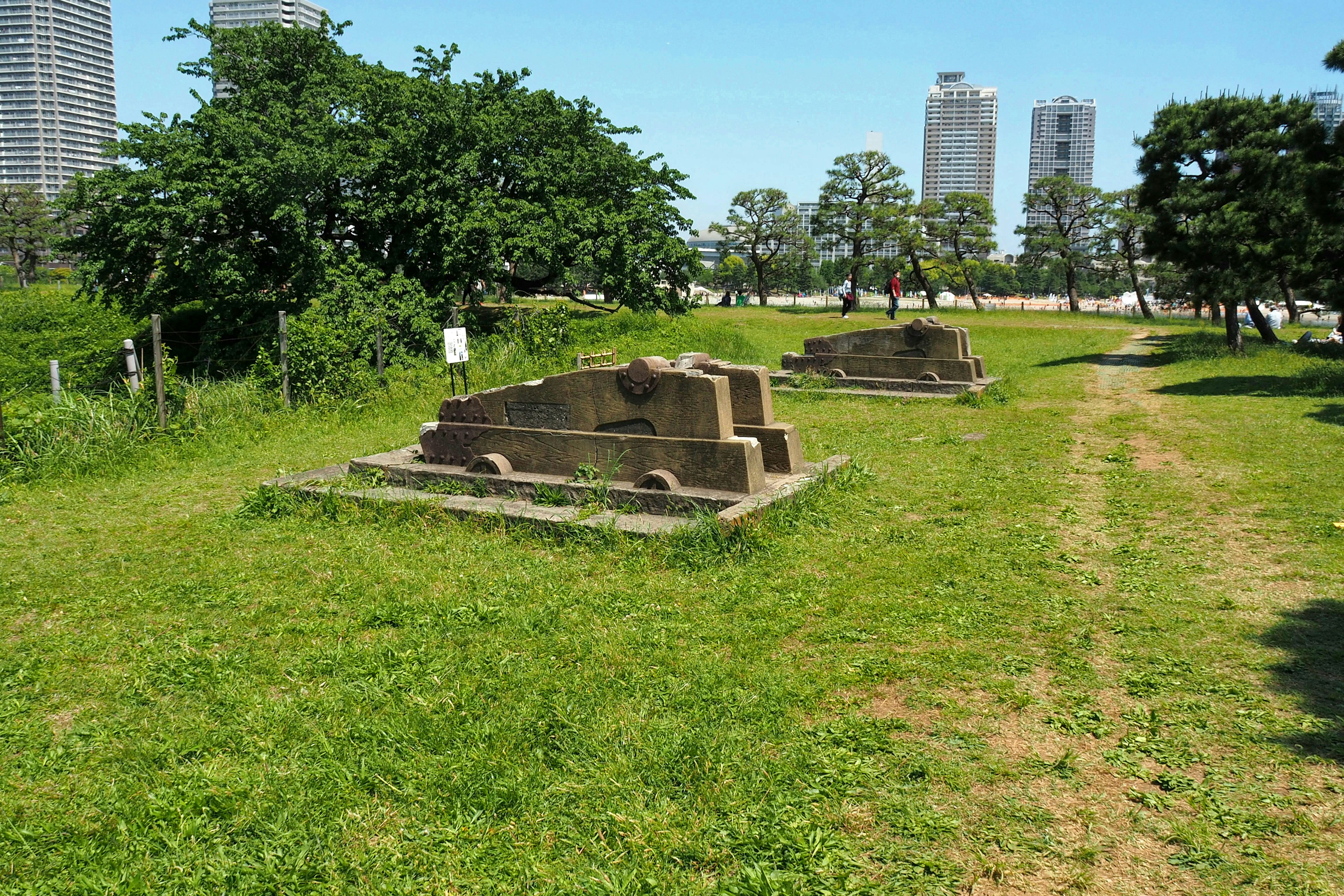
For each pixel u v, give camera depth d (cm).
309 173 1675
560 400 828
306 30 2008
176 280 1761
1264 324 2139
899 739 407
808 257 5062
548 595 594
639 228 2212
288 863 335
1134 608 550
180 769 397
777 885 310
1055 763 386
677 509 739
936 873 320
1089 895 309
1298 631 506
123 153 1730
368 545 716
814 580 609
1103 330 2981
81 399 1107
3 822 366
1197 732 405
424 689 464
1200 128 1909
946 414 1335
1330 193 1462
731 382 868
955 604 564
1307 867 317
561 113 2188
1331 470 865
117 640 546
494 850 340
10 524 809
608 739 407
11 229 5169
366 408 1337
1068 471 932
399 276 1858
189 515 834
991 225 4219
